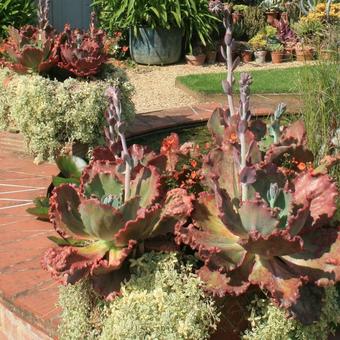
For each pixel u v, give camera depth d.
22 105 4.61
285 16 10.25
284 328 2.27
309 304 2.28
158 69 8.89
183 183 2.84
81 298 2.45
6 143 5.02
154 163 2.88
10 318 2.79
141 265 2.38
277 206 2.33
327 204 2.42
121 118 2.44
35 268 3.01
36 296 2.75
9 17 8.52
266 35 9.56
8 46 5.09
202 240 2.30
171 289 2.31
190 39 9.15
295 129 3.22
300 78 4.29
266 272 2.25
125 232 2.31
